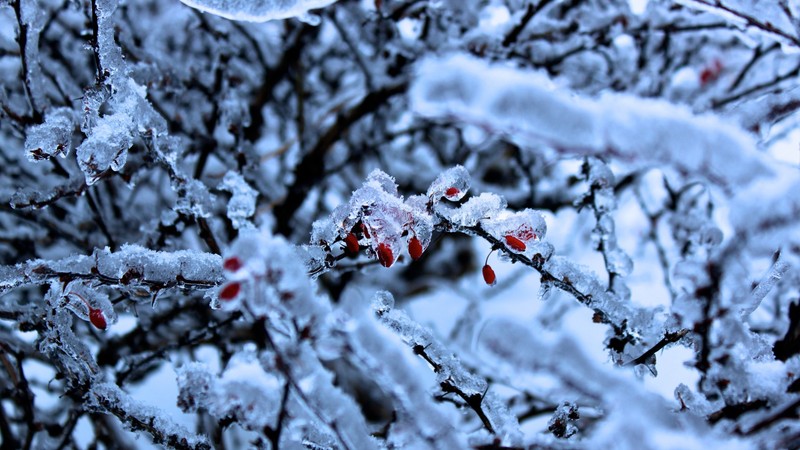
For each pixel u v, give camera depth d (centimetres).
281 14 56
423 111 43
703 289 55
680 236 95
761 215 45
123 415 64
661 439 48
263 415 54
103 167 60
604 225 74
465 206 62
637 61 114
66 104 86
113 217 100
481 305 147
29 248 94
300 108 112
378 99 103
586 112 42
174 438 64
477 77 42
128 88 63
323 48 136
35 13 73
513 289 155
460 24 100
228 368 56
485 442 56
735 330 56
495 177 132
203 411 76
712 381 60
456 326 142
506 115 42
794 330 66
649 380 67
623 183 116
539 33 96
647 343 67
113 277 61
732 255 52
